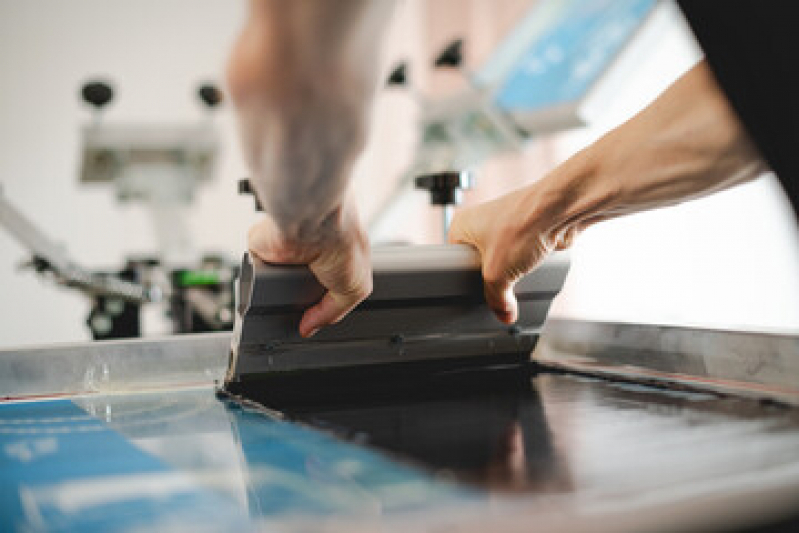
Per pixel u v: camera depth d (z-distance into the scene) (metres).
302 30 0.33
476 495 0.47
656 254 3.72
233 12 4.20
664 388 0.85
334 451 0.61
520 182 3.95
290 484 0.52
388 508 0.46
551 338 1.20
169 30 4.11
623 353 1.06
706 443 0.58
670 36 3.54
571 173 0.84
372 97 0.37
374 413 0.76
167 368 1.00
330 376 0.93
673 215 3.64
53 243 1.56
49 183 3.93
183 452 0.62
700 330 0.94
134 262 1.79
